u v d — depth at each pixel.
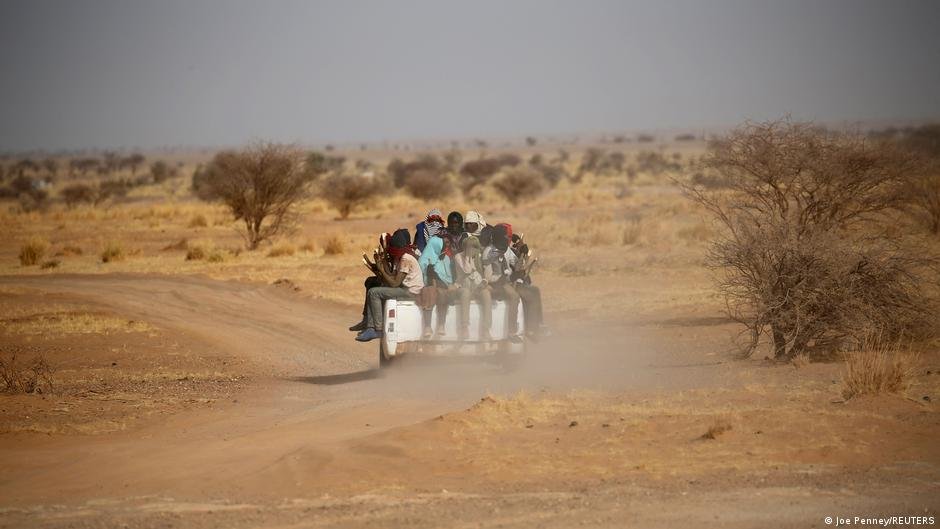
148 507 27.78
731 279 57.66
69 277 119.88
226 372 59.91
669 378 47.19
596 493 27.72
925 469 29.23
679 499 26.89
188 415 44.50
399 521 25.64
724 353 56.06
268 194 154.38
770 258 51.34
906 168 68.62
